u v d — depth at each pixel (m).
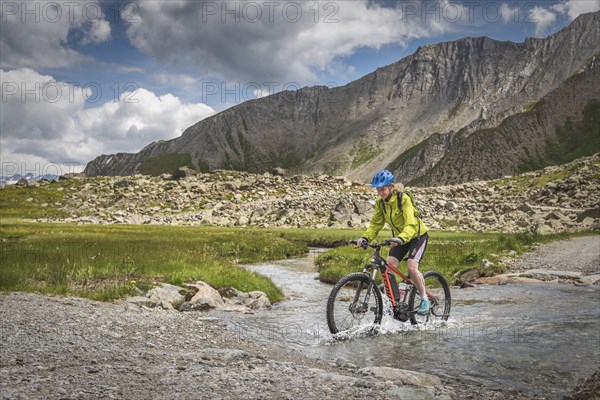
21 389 4.73
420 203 79.81
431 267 22.30
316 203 81.56
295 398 5.20
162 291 13.46
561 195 84.94
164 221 79.38
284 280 22.09
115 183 108.19
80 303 11.28
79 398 4.58
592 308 12.40
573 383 6.73
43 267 15.98
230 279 16.80
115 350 7.12
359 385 5.96
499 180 106.81
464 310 12.36
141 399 4.71
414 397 5.64
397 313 10.05
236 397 5.03
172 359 6.64
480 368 7.42
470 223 66.56
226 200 94.62
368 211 75.88
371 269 10.38
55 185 112.00
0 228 52.34
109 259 18.50
